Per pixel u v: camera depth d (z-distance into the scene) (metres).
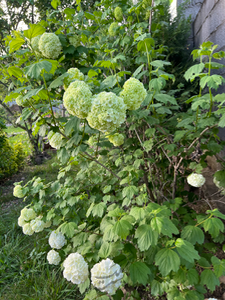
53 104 1.58
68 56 1.91
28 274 2.29
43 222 1.96
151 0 2.10
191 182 1.72
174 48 3.45
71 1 4.25
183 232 1.30
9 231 3.10
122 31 2.21
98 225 2.21
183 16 3.78
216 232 1.18
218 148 1.70
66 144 1.60
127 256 1.30
